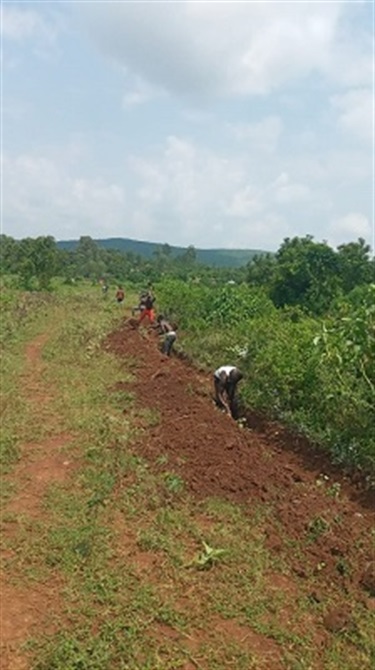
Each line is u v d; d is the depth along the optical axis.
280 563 6.66
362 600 6.07
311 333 12.34
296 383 11.45
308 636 5.55
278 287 32.31
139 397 13.20
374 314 9.79
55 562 6.53
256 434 11.24
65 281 68.75
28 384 14.57
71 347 20.05
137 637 5.39
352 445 9.57
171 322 26.23
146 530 7.21
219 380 12.19
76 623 5.56
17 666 5.02
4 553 6.73
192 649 5.32
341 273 32.34
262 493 8.23
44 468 9.17
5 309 33.53
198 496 8.14
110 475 8.69
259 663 5.18
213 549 6.70
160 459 9.13
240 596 6.06
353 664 5.23
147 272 76.56
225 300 23.92
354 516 7.87
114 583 6.16
